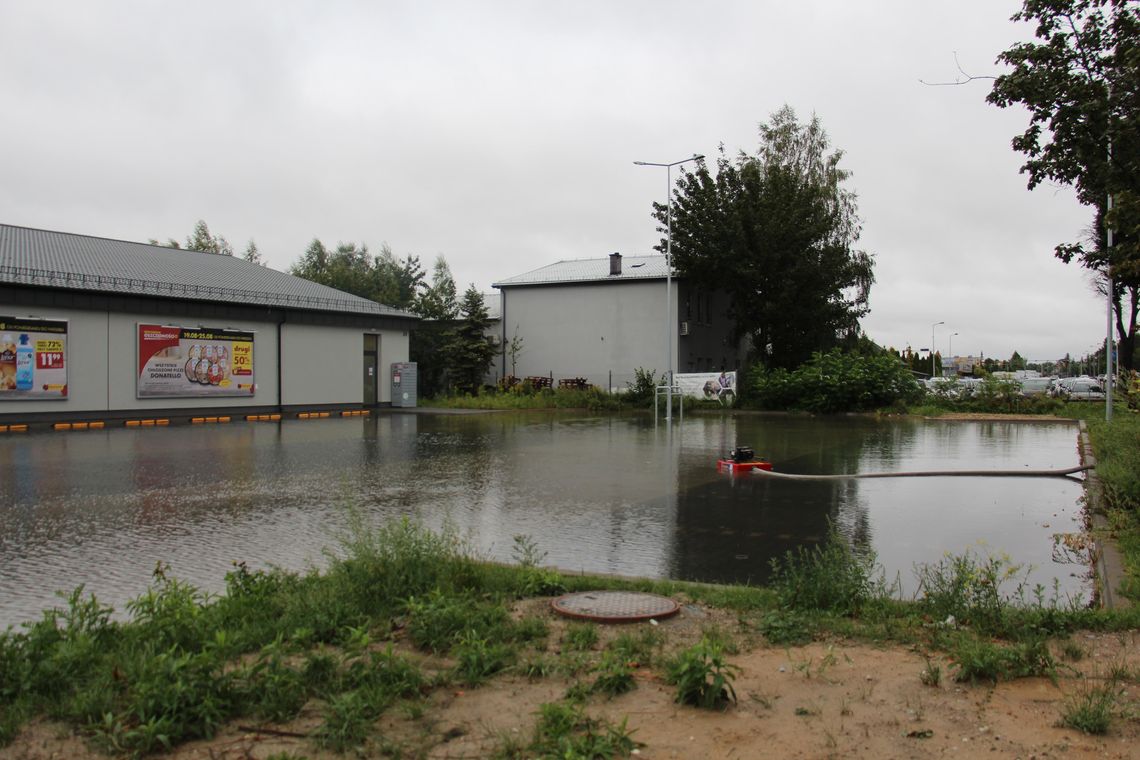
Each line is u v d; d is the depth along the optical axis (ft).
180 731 12.48
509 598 20.56
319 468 53.01
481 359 148.46
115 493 42.09
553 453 62.69
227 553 28.35
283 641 16.58
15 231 102.58
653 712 13.52
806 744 12.36
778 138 152.25
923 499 40.37
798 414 116.06
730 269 128.88
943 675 15.21
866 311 152.97
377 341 126.93
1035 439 75.15
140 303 94.32
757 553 28.48
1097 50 34.68
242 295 107.14
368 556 21.06
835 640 17.40
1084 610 19.08
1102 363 220.64
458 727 12.89
